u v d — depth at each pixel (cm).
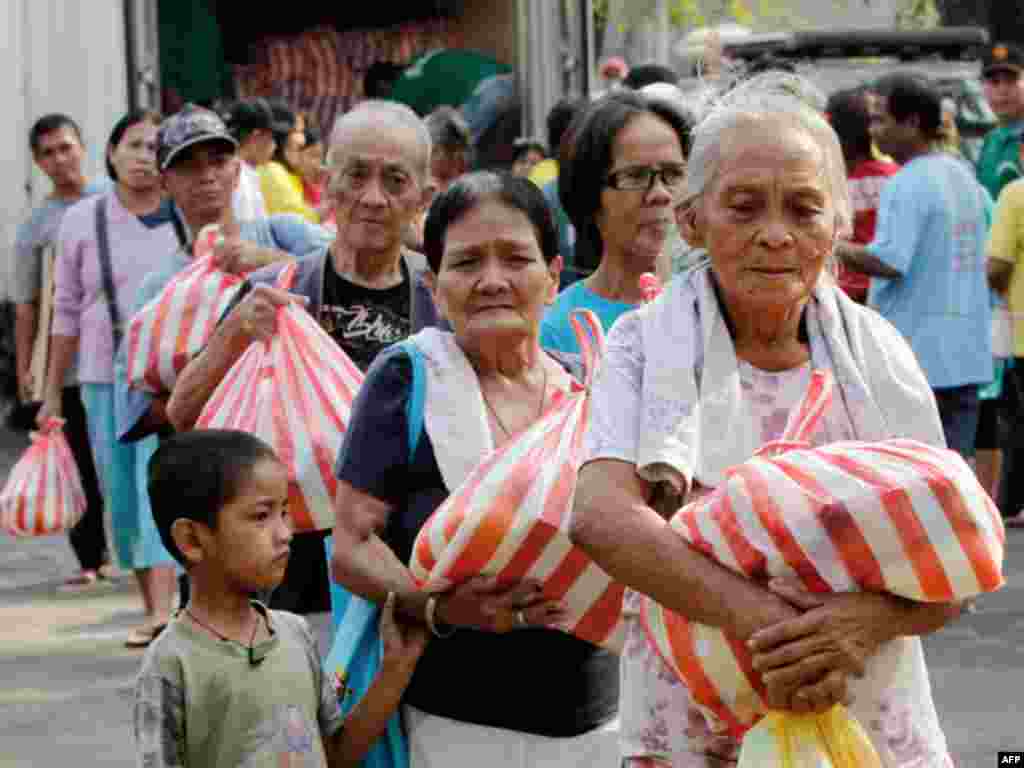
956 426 904
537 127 1778
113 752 643
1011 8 2541
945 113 1126
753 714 302
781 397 318
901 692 304
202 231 580
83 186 1010
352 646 384
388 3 2188
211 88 2173
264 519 380
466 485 357
